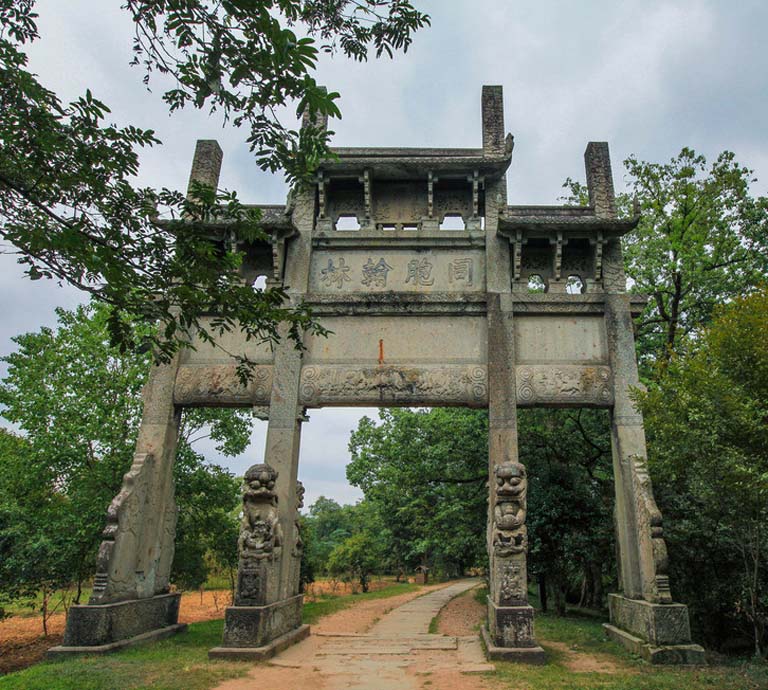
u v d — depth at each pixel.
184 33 6.20
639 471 11.98
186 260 7.25
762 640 12.95
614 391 12.84
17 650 16.94
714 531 12.60
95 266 6.28
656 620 10.38
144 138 6.88
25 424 17.25
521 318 13.62
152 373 13.54
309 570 29.86
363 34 7.32
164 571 13.05
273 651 10.81
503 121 14.77
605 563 19.05
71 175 6.55
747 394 9.31
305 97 6.45
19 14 6.52
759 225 17.64
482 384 13.10
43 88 6.27
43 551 16.06
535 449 18.84
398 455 21.66
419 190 14.98
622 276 13.68
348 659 10.90
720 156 17.86
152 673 9.14
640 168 18.72
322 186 14.55
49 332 18.59
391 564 48.81
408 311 13.70
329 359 13.49
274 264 13.92
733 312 9.90
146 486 12.58
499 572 11.12
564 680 8.91
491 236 14.13
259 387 13.33
